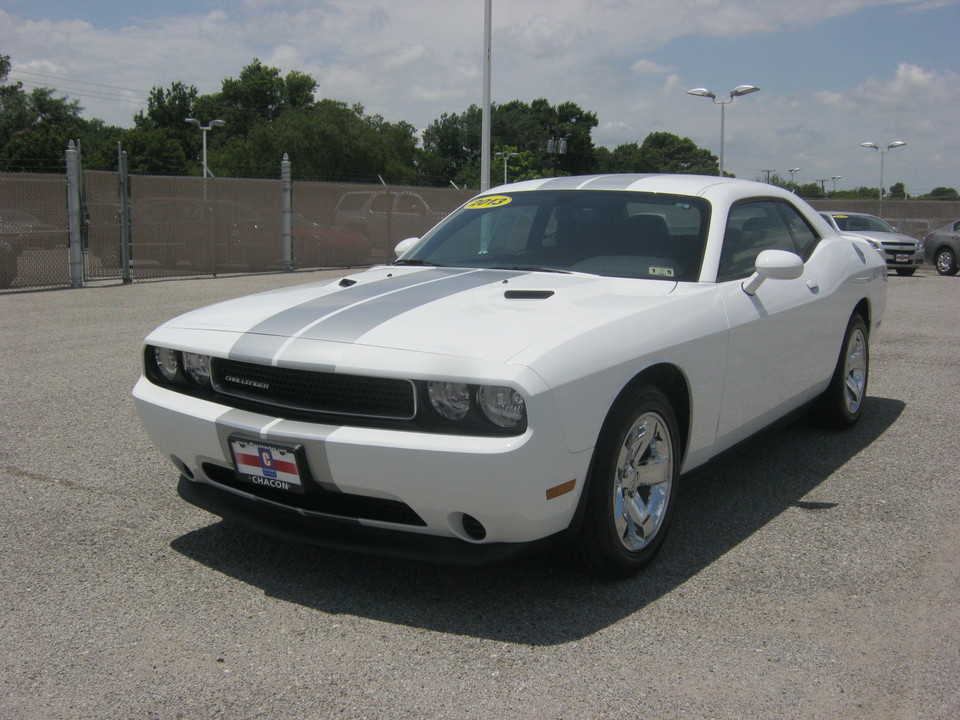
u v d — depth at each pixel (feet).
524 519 8.98
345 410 9.51
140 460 14.98
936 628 9.30
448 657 8.72
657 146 377.50
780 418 14.40
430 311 10.31
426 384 8.98
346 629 9.30
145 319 31.30
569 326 9.68
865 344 17.60
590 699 7.97
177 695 8.04
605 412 9.50
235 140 257.34
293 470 9.52
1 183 40.27
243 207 51.39
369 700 7.97
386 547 9.55
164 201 47.01
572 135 352.49
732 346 11.82
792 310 13.56
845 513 12.80
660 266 12.27
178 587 10.27
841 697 8.00
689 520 12.54
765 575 10.66
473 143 355.77
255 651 8.84
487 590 10.23
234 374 10.41
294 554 11.26
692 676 8.36
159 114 343.46
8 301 36.58
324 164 231.30
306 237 55.26
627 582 10.46
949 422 18.08
